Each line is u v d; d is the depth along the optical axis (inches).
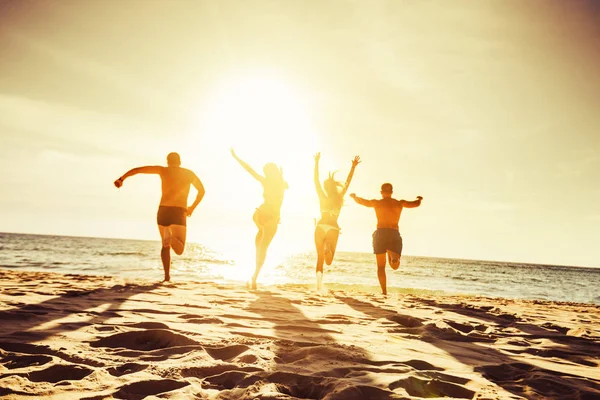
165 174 245.8
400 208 279.0
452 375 80.0
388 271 1501.0
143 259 1387.8
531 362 97.7
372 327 136.3
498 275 2106.3
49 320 113.9
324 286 374.6
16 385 61.3
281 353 91.1
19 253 1455.5
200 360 81.1
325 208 266.1
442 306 220.1
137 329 107.7
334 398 59.3
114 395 60.8
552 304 335.9
